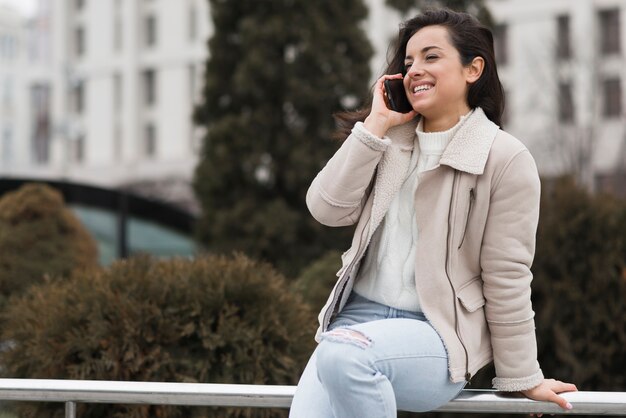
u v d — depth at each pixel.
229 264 4.51
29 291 5.04
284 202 13.25
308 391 2.56
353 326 2.42
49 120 50.91
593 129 28.67
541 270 5.88
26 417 3.93
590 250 5.78
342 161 2.57
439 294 2.48
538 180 2.53
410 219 2.58
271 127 13.80
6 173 49.84
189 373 4.11
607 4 33.06
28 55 51.84
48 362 4.08
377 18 36.62
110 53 46.50
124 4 45.97
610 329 5.65
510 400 2.56
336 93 13.85
